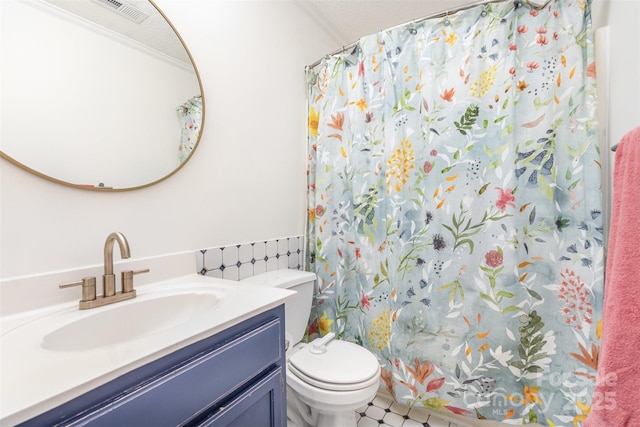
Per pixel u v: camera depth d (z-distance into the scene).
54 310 0.77
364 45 1.53
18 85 0.75
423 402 1.32
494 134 1.22
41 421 0.41
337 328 1.59
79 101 0.86
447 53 1.31
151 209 1.04
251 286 0.97
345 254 1.60
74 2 0.86
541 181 1.17
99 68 0.91
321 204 1.66
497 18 1.22
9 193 0.74
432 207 1.33
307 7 1.75
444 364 1.29
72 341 0.70
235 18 1.35
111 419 0.47
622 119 0.99
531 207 1.18
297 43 1.73
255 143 1.45
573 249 1.12
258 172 1.47
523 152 1.19
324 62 1.68
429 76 1.34
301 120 1.76
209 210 1.24
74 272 0.84
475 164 1.25
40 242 0.79
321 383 1.06
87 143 0.88
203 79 1.21
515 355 1.19
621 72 0.99
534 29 1.18
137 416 0.51
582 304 1.10
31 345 0.58
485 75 1.24
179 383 0.57
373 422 1.37
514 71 1.18
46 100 0.80
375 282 1.50
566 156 1.14
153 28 1.04
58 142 0.82
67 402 0.43
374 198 1.51
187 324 0.64
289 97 1.67
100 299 0.80
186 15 1.15
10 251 0.74
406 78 1.39
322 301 1.64
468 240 1.26
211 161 1.24
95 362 0.49
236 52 1.36
